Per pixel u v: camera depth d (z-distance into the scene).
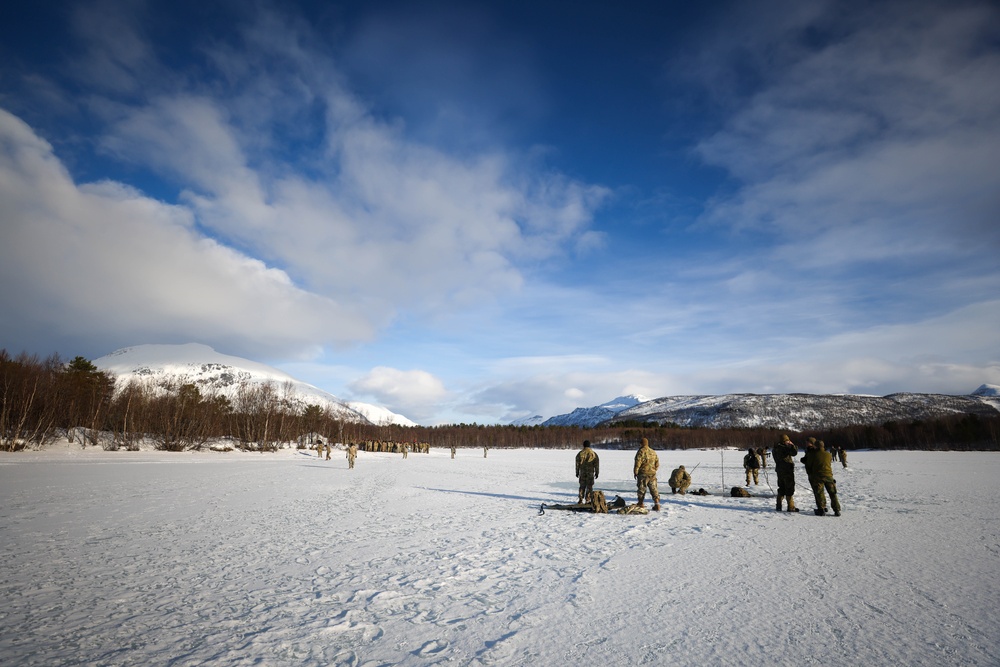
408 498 20.09
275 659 5.03
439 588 7.50
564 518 14.55
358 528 12.86
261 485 25.53
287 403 109.38
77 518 14.05
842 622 5.95
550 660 5.00
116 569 8.59
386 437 145.25
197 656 5.09
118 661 4.95
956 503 16.98
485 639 5.55
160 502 17.86
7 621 6.06
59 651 5.19
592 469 16.86
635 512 15.27
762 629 5.76
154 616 6.29
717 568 8.52
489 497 20.56
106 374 98.19
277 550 10.17
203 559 9.36
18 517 14.04
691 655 5.07
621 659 4.99
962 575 7.95
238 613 6.41
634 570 8.45
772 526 12.71
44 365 72.12
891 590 7.20
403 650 5.26
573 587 7.50
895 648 5.21
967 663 4.86
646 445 15.95
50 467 36.56
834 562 8.84
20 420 59.16
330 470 40.28
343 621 6.10
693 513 15.27
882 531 11.84
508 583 7.75
